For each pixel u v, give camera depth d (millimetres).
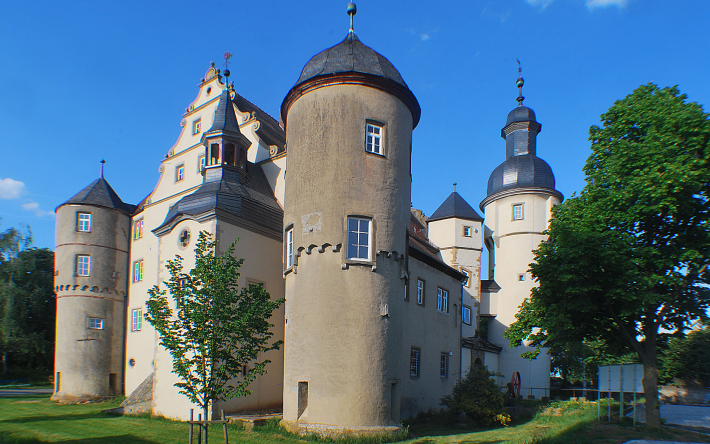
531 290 21250
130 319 31672
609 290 17156
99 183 33219
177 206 22797
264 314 12500
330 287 17234
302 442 15422
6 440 14719
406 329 23828
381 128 18844
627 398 33406
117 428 17906
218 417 19094
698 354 40750
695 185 16359
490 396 22891
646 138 17859
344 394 16359
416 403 24047
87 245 31312
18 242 44438
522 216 40469
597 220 18797
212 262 12320
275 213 24125
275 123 33375
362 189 17953
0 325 40250
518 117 43125
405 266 18688
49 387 40938
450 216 39969
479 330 38812
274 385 22078
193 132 30062
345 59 18984
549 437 16453
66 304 30609
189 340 11836
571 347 33531
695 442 14961
